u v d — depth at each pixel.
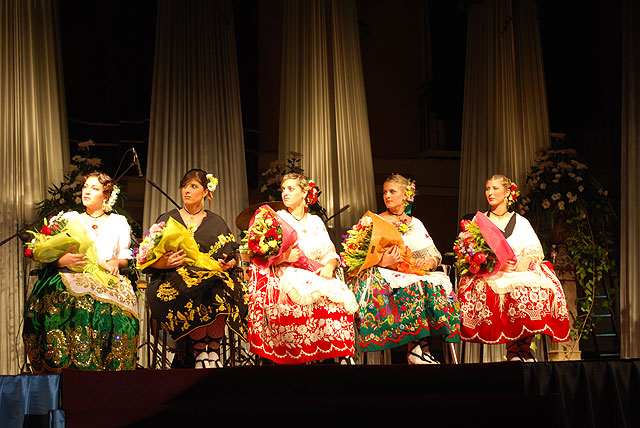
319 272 4.31
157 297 4.05
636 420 3.92
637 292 5.77
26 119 5.67
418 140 8.34
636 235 5.83
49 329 3.85
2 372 5.19
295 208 4.53
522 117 6.69
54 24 6.29
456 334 4.40
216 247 4.30
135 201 7.15
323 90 6.45
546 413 3.60
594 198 6.17
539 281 4.55
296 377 3.60
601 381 3.93
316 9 6.56
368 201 6.39
